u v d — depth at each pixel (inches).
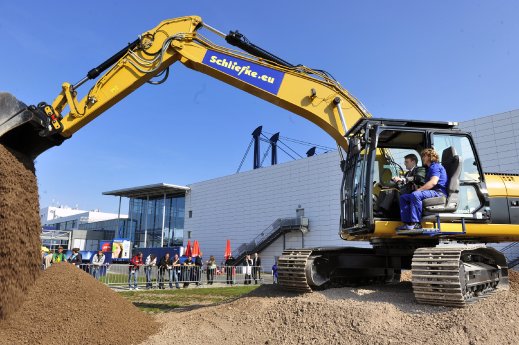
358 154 276.4
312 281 269.7
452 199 246.7
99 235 1900.8
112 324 216.2
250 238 1320.1
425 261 215.6
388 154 298.4
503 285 267.0
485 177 265.1
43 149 283.4
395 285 306.8
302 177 1202.6
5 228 210.5
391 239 275.0
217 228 1440.7
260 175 1328.7
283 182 1253.1
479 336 165.2
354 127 280.1
